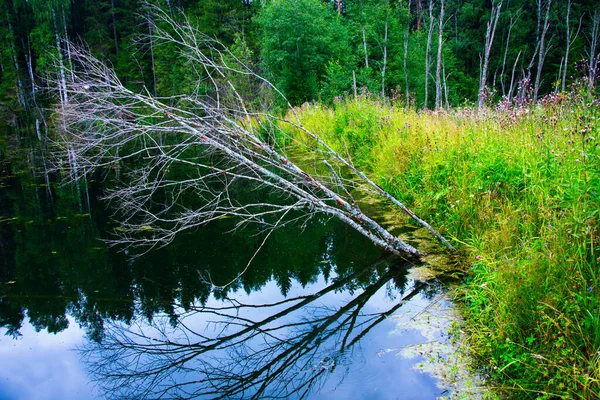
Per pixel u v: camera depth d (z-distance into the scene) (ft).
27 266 16.69
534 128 16.20
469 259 13.76
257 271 15.99
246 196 26.40
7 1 85.66
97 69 15.06
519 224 12.70
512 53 82.84
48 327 12.73
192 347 11.74
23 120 73.51
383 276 14.51
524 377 8.41
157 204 25.40
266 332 12.27
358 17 78.54
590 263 9.16
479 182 15.75
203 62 16.78
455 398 8.57
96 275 15.88
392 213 19.77
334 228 19.71
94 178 33.06
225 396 9.61
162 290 14.79
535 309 9.05
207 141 14.52
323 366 10.27
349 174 27.91
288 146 38.42
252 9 92.07
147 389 10.03
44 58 64.80
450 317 11.46
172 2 74.13
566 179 10.75
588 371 7.42
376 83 67.62
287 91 64.08
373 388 9.26
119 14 96.37
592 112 13.37
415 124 25.90
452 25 98.22
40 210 24.32
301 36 60.90
